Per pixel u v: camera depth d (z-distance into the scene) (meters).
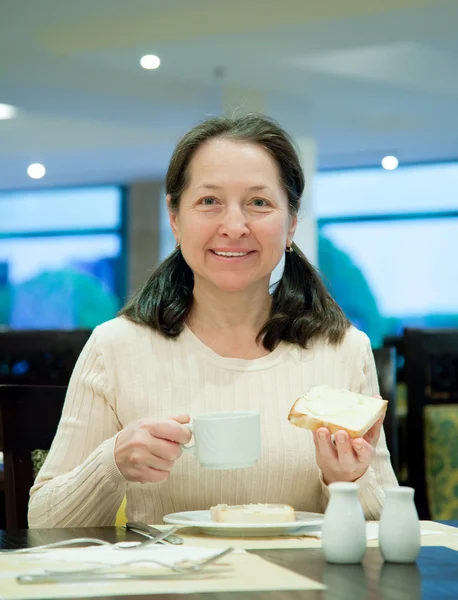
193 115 7.91
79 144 9.16
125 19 6.18
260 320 1.73
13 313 10.95
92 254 10.78
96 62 6.57
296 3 5.88
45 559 1.09
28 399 1.73
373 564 1.06
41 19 6.05
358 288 9.95
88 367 1.65
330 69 6.83
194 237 1.60
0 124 8.68
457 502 2.67
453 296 9.79
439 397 2.73
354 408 1.34
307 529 1.31
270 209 1.61
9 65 6.65
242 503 1.59
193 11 6.08
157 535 1.25
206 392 1.65
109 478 1.39
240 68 6.78
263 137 1.61
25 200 10.98
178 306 1.71
